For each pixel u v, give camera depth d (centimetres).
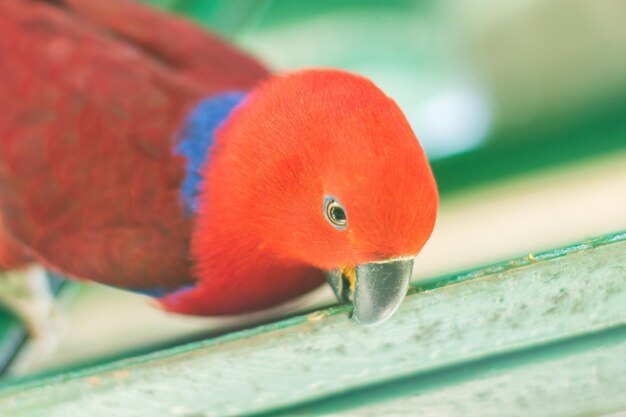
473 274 172
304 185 174
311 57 212
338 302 177
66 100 184
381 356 174
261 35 214
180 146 181
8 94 185
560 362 174
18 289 193
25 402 175
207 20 201
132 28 190
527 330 173
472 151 203
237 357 172
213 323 196
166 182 181
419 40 215
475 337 173
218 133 179
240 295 181
